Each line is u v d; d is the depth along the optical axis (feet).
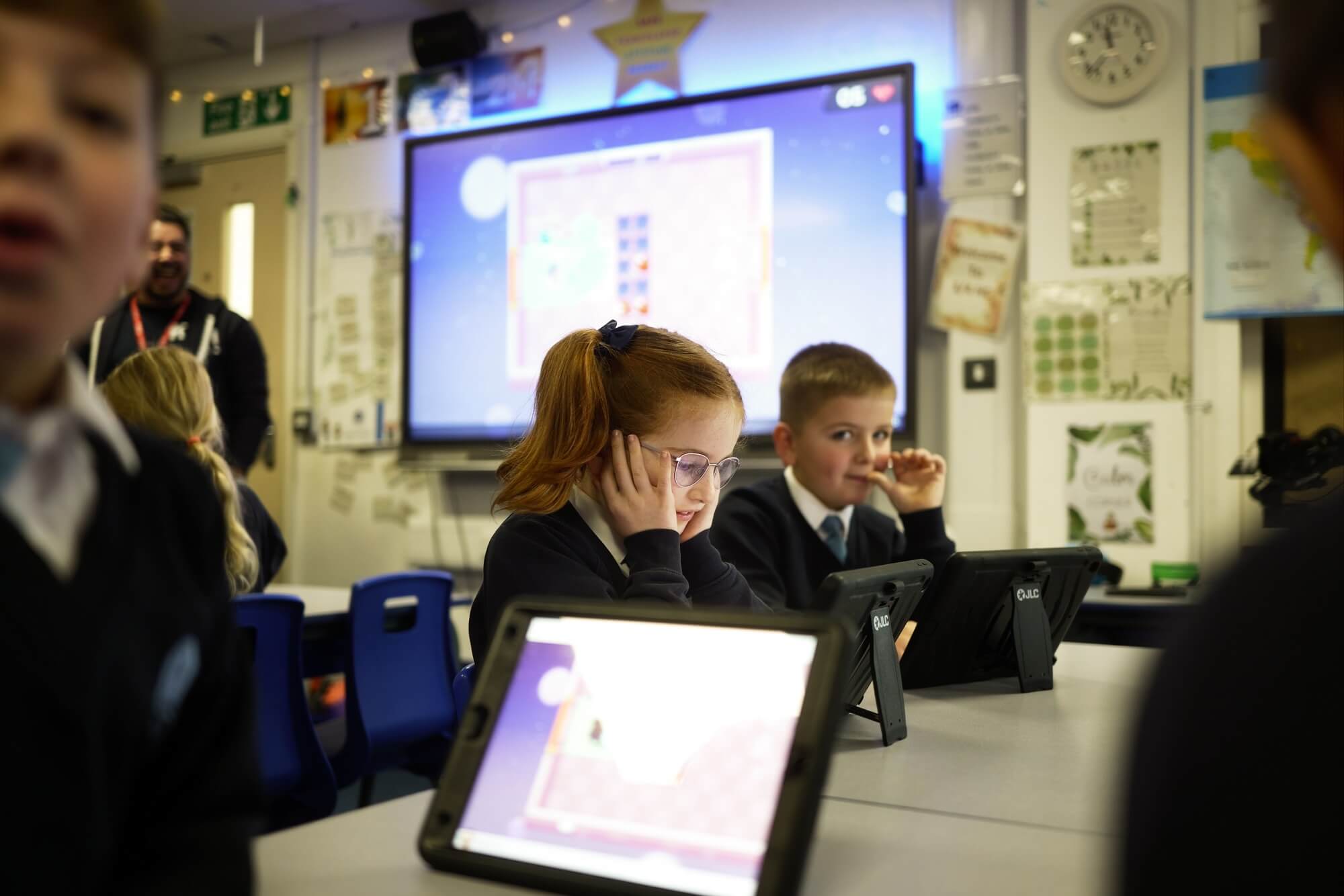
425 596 8.41
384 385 14.58
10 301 1.45
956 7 11.39
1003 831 2.62
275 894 2.13
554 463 4.11
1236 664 1.08
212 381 11.19
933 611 4.44
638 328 4.38
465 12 13.74
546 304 13.30
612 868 2.10
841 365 6.43
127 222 1.57
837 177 11.67
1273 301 9.98
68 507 1.71
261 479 15.49
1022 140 11.04
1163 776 1.11
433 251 14.05
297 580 15.12
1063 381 10.75
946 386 11.46
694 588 4.36
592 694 2.35
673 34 12.95
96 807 1.63
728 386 4.22
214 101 16.03
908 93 11.31
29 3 1.45
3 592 1.55
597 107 13.42
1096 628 8.68
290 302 15.34
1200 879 1.06
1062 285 10.78
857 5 11.98
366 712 7.84
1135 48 10.47
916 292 11.28
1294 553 1.11
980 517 11.16
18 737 1.54
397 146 14.62
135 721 1.73
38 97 1.46
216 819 1.96
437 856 2.25
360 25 14.83
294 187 15.33
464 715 2.43
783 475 6.71
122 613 1.71
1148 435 10.46
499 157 13.64
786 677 2.19
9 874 1.52
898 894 2.18
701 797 2.12
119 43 1.53
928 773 3.22
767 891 1.94
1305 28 1.07
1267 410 10.32
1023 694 4.57
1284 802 1.02
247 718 2.11
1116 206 10.59
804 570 6.38
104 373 11.10
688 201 12.45
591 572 3.94
